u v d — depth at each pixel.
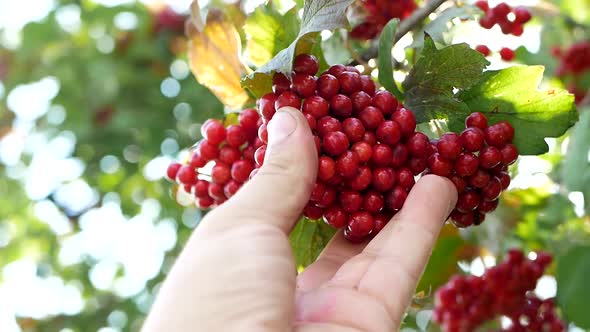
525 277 0.48
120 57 0.94
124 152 0.93
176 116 0.91
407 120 0.29
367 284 0.29
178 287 0.26
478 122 0.31
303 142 0.28
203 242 0.27
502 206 0.53
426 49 0.31
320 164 0.29
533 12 0.59
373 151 0.29
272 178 0.28
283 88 0.30
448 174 0.31
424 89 0.32
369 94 0.30
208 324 0.25
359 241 0.33
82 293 1.00
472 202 0.32
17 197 1.01
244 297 0.26
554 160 0.55
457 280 0.49
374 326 0.28
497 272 0.48
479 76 0.31
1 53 0.97
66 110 0.94
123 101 0.93
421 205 0.30
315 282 0.32
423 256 0.30
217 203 0.37
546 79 0.64
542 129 0.32
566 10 0.76
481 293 0.49
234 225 0.27
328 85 0.29
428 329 0.64
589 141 0.48
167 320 0.26
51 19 0.95
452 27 0.43
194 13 0.37
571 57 0.62
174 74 0.94
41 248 1.03
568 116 0.32
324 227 0.36
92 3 0.94
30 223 1.02
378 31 0.46
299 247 0.36
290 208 0.28
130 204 0.95
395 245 0.30
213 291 0.26
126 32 0.95
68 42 0.95
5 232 1.03
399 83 0.40
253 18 0.34
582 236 0.55
